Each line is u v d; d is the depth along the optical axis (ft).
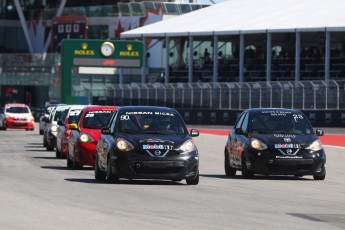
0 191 172.45
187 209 145.79
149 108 213.05
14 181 199.82
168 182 206.80
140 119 207.41
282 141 224.12
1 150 366.02
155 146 197.16
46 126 377.09
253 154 223.30
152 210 142.72
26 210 138.62
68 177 218.38
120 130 204.64
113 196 166.61
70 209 141.18
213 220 130.11
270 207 153.28
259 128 231.09
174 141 199.31
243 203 159.63
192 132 210.59
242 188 196.44
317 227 124.57
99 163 208.23
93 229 115.96
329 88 581.12
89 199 159.53
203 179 224.33
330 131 549.95
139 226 119.96
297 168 222.48
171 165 196.44
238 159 230.89
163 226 120.78
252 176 227.61
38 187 184.24
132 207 146.72
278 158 221.66
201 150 383.45
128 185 195.21
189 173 198.70
